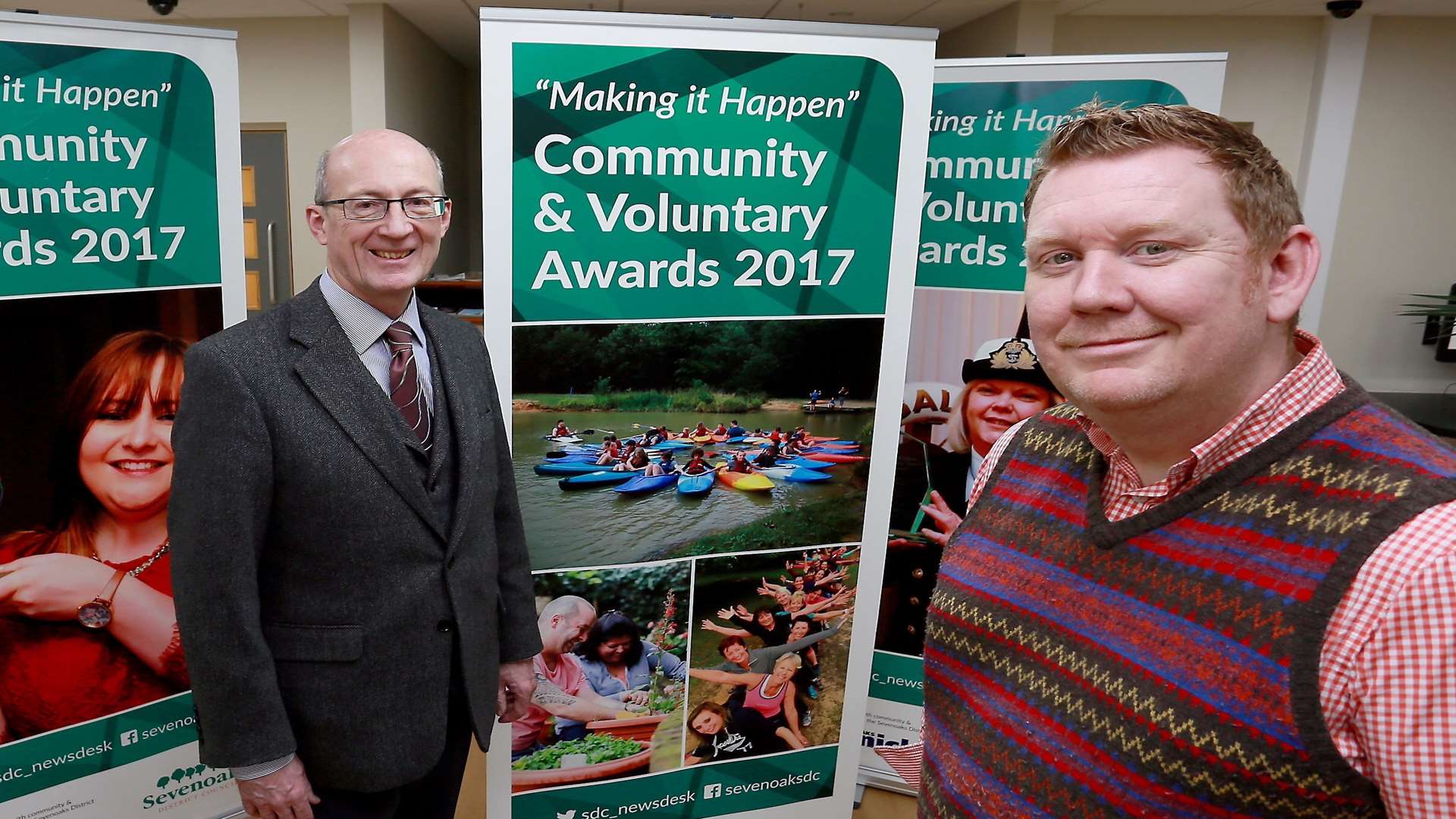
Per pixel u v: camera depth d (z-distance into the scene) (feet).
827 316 5.47
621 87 4.84
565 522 5.36
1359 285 17.75
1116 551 2.50
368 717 4.13
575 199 4.93
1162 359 2.27
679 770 6.01
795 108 5.09
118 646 5.89
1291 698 2.01
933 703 3.13
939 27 19.60
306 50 18.52
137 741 6.05
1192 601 2.25
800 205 5.25
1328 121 17.13
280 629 4.06
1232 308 2.22
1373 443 2.12
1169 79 6.29
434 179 4.23
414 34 19.48
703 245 5.17
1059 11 17.46
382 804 4.41
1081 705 2.45
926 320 7.02
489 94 4.71
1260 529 2.18
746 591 5.80
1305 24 17.28
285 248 19.39
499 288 4.94
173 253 5.79
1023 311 6.75
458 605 4.35
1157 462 2.53
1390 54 16.84
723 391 5.41
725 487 5.56
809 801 6.39
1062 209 2.38
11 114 5.08
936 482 7.20
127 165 5.52
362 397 4.07
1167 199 2.21
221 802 6.48
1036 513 2.87
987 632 2.82
